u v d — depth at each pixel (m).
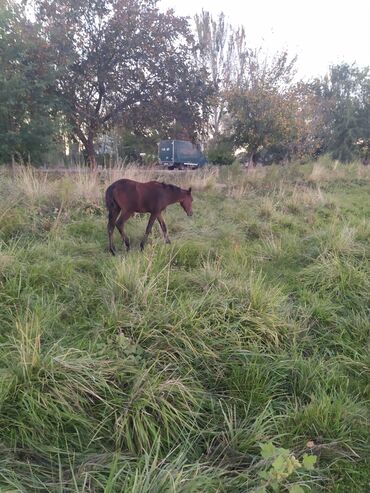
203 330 3.01
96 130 14.34
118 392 2.42
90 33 12.73
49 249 4.29
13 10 9.18
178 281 3.85
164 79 13.95
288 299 4.00
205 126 16.42
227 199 8.20
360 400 2.82
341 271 4.38
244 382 2.77
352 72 31.20
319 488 2.13
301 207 7.77
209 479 1.92
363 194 10.50
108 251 4.80
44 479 1.92
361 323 3.59
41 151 9.66
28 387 2.23
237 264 4.43
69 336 2.93
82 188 6.55
